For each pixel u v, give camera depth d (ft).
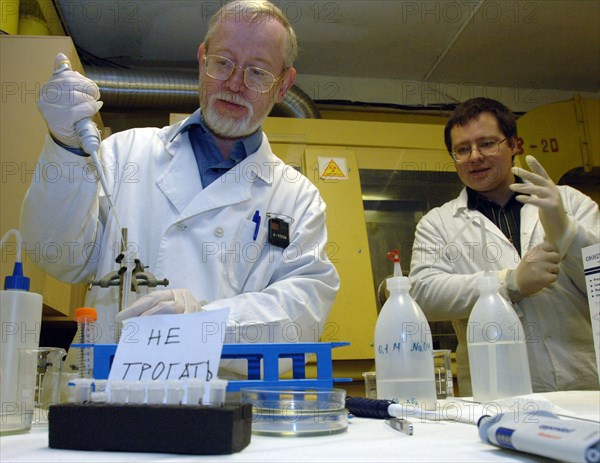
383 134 8.79
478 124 5.78
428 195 8.61
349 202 8.18
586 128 10.00
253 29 4.57
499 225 6.13
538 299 5.37
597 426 1.58
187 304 2.90
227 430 1.70
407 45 10.32
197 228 4.45
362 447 1.83
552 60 10.84
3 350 2.39
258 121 4.74
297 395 2.18
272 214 4.80
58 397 2.68
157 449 1.73
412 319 2.89
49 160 3.72
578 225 4.86
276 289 3.93
